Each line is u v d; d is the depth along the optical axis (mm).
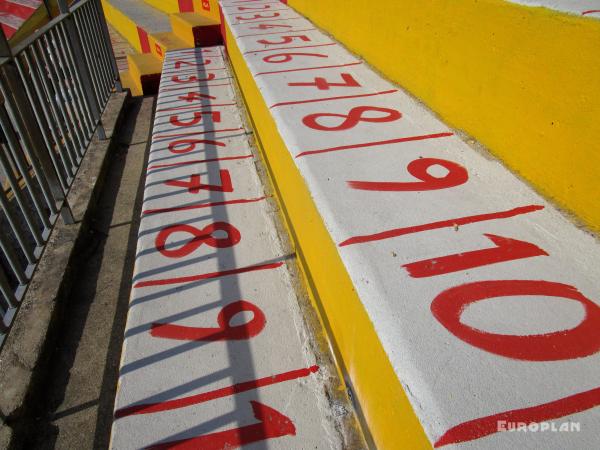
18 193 2559
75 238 3117
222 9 6449
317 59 4023
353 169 2262
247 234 2916
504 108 2213
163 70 6094
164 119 4594
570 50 1788
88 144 4121
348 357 1835
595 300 1485
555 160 1934
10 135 2568
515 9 2041
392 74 3404
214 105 4926
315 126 2727
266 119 3275
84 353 2479
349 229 1837
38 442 2078
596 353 1305
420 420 1174
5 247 2332
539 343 1336
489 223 1858
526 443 1088
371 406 1601
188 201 3262
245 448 1769
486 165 2264
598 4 1835
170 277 2582
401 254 1695
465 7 2393
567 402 1177
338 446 1762
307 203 2215
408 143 2512
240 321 2303
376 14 3518
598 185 1747
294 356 2121
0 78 2562
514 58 2092
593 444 1084
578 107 1786
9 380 2166
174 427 1844
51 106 3789
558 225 1836
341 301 1835
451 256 1681
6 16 6320
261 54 4211
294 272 2609
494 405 1169
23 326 2438
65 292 2760
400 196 2039
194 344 2188
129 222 3574
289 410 1896
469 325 1396
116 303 2801
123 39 12141
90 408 2207
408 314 1440
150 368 2078
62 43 3842
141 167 4422
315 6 5262
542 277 1579
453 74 2600
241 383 2008
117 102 5516
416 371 1263
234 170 3654
